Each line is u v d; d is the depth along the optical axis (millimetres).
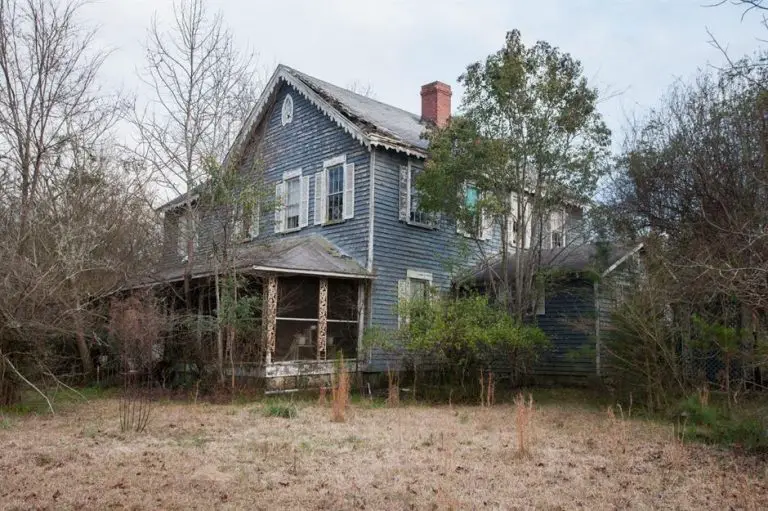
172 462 8078
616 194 17031
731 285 8586
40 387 14656
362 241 19031
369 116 20969
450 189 17797
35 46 17172
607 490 7055
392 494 6730
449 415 13195
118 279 17516
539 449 9352
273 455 8641
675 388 13102
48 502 6250
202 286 18609
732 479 7617
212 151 18766
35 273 12148
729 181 12133
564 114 16734
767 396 11695
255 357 16781
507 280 17891
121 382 17812
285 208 21094
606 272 15211
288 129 22266
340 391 12398
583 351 16375
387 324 19031
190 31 19719
